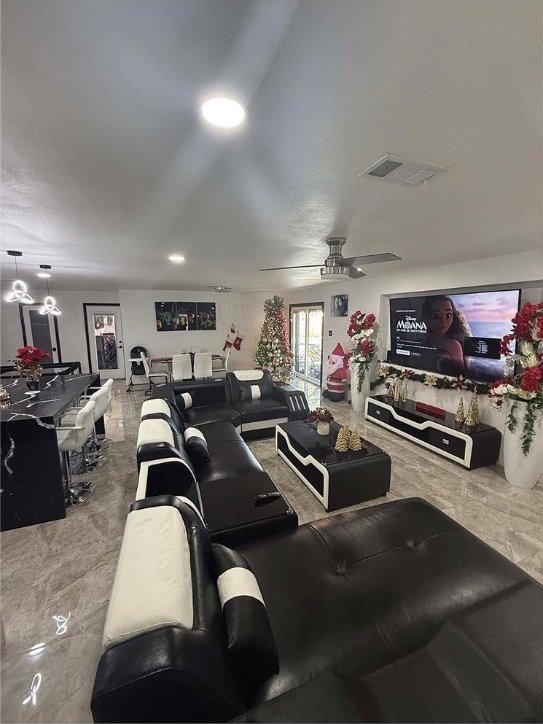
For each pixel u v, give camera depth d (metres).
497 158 1.29
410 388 4.62
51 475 2.53
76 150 1.24
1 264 3.87
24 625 1.72
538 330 2.77
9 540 2.35
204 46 0.75
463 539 1.79
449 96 0.93
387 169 1.39
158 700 0.78
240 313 8.30
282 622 1.29
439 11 0.66
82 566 2.11
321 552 1.70
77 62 0.79
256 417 4.23
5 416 2.49
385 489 2.87
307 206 1.85
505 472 3.14
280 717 0.86
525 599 1.36
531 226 2.25
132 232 2.41
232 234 2.47
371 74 0.84
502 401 3.06
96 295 7.81
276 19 0.67
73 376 4.18
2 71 0.81
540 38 0.72
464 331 3.82
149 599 0.95
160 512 1.37
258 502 2.06
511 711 0.93
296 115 1.02
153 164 1.35
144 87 0.89
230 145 1.21
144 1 0.63
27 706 1.38
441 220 2.11
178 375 6.38
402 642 1.23
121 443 4.13
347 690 0.99
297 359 8.23
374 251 3.15
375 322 5.08
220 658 0.92
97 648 1.61
